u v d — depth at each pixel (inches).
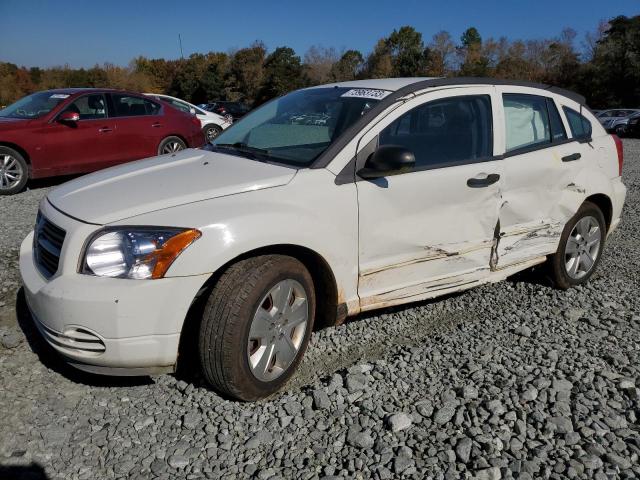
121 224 109.5
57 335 111.3
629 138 988.6
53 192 135.4
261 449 104.0
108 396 120.4
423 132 145.0
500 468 97.7
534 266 182.2
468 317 165.8
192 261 108.0
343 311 132.2
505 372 129.1
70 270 110.1
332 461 100.5
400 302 142.6
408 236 138.9
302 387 126.2
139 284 105.8
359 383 123.3
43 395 119.9
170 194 117.3
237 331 111.0
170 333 108.8
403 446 103.3
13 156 325.4
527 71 2354.8
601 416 111.3
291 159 135.2
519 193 160.9
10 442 104.3
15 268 189.6
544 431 107.6
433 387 123.3
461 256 150.7
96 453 102.3
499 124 158.7
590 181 180.9
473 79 158.9
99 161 357.7
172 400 119.1
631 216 300.8
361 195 130.2
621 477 95.3
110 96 367.2
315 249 122.6
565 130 180.4
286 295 120.3
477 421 110.3
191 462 100.3
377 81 160.1
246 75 2694.4
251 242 112.6
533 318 161.6
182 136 401.4
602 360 135.3
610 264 215.6
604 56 2009.1
